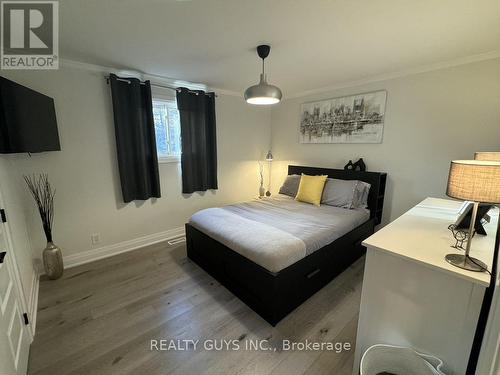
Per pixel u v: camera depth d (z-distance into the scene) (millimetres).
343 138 3479
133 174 2973
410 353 1166
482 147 2408
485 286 941
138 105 2818
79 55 2281
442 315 1097
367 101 3166
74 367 1436
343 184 3094
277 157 4527
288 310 1862
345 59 2441
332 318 1843
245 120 4152
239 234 2100
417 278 1145
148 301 2031
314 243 2049
